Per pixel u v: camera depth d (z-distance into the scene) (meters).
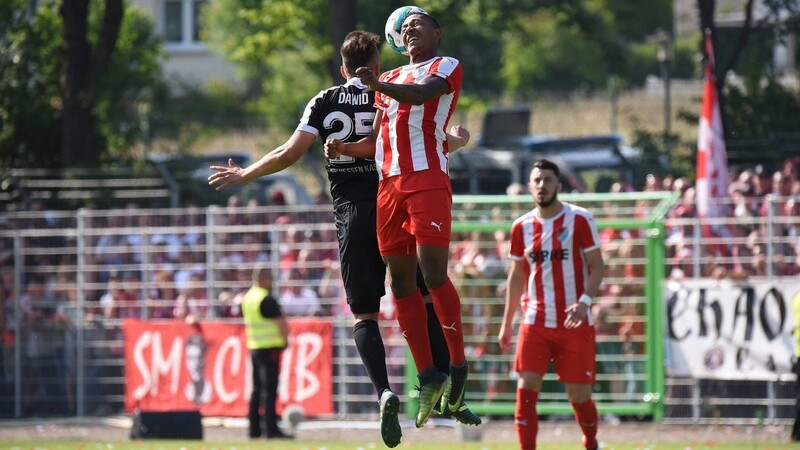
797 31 98.94
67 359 72.44
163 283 70.69
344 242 28.75
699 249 62.47
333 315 67.50
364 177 28.80
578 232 39.88
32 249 73.44
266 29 132.50
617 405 61.91
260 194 95.50
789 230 61.19
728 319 60.41
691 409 61.69
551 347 40.12
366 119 28.38
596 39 118.19
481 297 63.47
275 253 68.69
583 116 135.88
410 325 27.80
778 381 60.03
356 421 65.94
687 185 72.25
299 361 67.12
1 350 73.50
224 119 134.00
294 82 150.00
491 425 64.19
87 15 99.88
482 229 63.22
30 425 68.88
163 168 87.44
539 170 40.09
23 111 100.12
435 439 59.09
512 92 144.75
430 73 26.12
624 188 74.75
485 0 110.69
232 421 67.50
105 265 72.25
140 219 72.38
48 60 103.06
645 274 61.69
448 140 28.91
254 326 60.41
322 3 125.31
